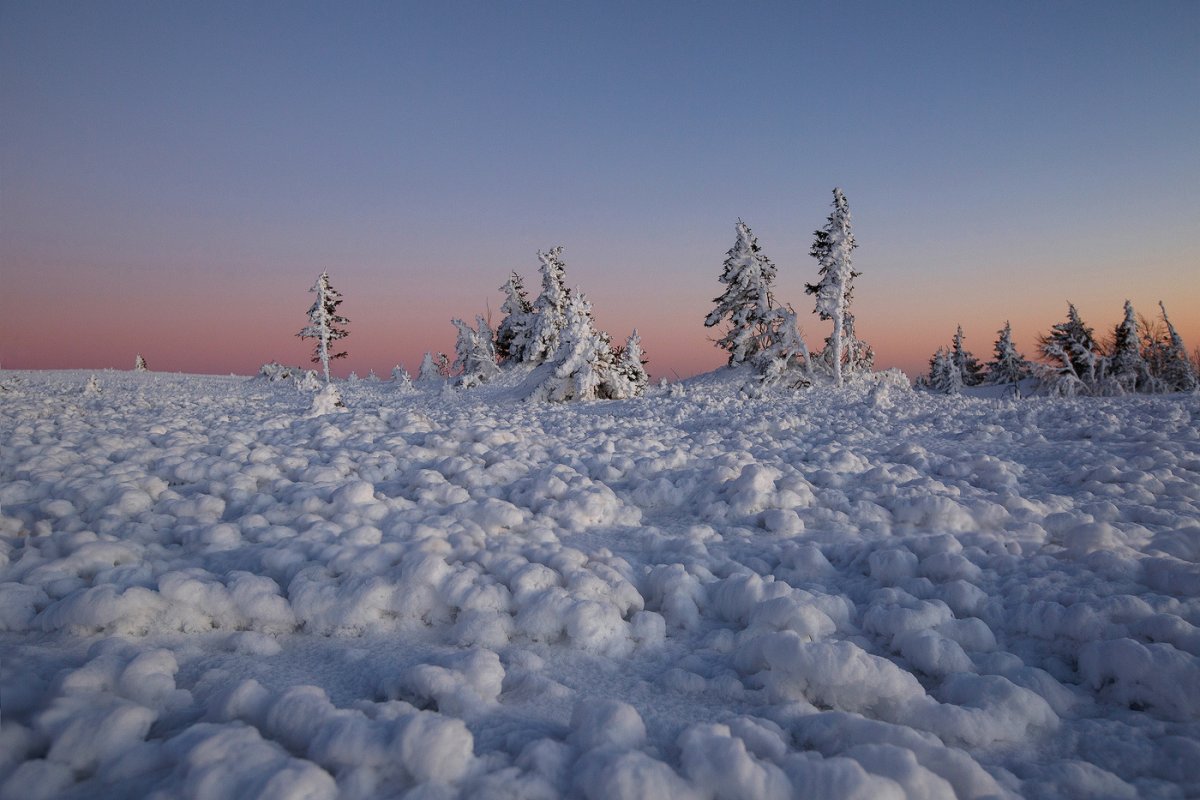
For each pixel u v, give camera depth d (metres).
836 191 32.44
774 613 3.66
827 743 2.58
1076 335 38.66
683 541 5.31
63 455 8.18
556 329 40.53
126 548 4.67
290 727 2.54
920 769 2.24
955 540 4.89
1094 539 4.81
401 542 4.64
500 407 22.14
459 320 43.53
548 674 3.29
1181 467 7.67
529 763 2.35
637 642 3.68
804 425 13.03
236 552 4.84
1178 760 2.49
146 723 2.57
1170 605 3.63
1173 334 39.72
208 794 2.11
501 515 5.68
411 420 11.95
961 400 19.59
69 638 3.53
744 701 3.04
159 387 36.91
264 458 8.24
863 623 3.85
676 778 2.21
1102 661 3.15
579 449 9.80
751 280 37.97
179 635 3.66
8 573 4.35
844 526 5.87
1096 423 11.52
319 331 43.75
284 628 3.79
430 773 2.25
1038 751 2.64
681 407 18.38
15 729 2.46
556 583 4.15
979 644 3.53
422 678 2.92
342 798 2.20
